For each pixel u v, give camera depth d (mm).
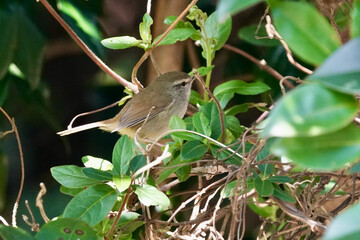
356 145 3221
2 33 11383
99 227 6516
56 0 11203
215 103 7348
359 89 3020
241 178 6074
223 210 6773
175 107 10680
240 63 12680
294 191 6609
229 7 3006
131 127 10812
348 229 2857
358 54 2908
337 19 7656
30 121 14469
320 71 2904
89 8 11078
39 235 5391
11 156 15133
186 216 10680
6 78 11914
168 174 6738
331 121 3053
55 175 6215
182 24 8359
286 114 3033
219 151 6566
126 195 6160
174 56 11750
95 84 15359
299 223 6738
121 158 6238
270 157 6359
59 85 15164
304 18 3555
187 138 6852
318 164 3213
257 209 7977
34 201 14023
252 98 12750
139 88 8805
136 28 14852
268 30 7516
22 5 11617
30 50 11570
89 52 8438
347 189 7387
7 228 5406
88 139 15281
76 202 5953
